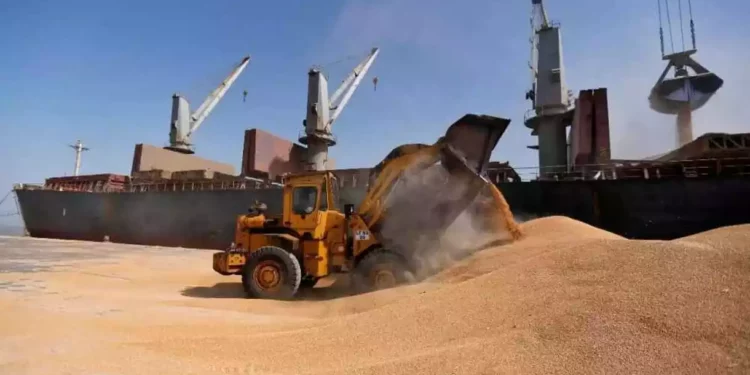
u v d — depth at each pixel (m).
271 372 4.02
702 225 19.31
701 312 3.53
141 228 36.75
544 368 3.27
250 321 6.68
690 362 2.97
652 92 41.59
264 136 44.81
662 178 20.44
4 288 9.81
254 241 10.84
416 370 3.57
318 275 10.13
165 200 36.16
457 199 10.49
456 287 6.28
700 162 20.05
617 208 21.28
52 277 12.29
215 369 4.09
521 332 4.04
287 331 5.70
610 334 3.55
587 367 3.17
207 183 37.09
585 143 29.31
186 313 7.35
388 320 5.36
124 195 38.22
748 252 4.45
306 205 10.59
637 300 4.00
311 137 50.28
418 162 10.34
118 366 4.12
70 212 41.19
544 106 38.16
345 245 10.47
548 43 39.22
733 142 20.19
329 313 7.62
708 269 4.28
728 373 2.76
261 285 9.79
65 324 6.05
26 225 43.91
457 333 4.52
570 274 5.29
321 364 4.18
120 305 8.04
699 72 39.81
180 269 15.90
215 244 33.16
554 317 4.15
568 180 22.62
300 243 10.47
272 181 37.16
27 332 5.48
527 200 23.33
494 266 8.41
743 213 18.59
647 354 3.17
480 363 3.52
